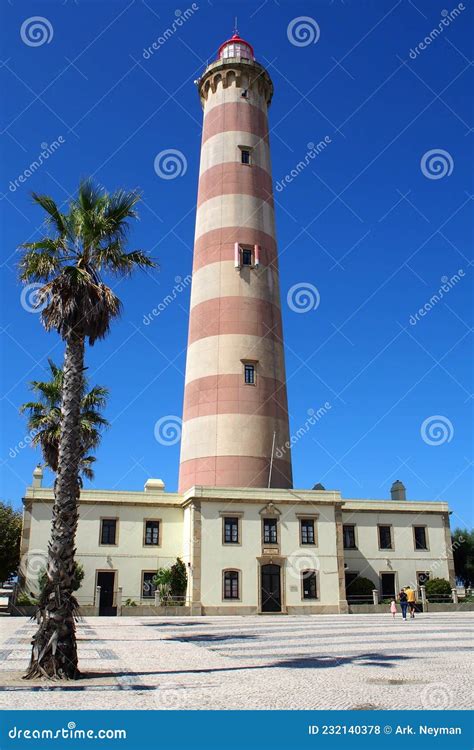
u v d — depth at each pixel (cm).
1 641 2142
